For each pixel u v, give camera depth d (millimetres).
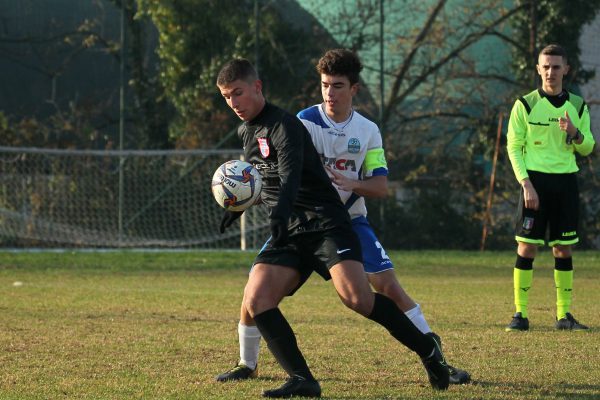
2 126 68000
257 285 14734
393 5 64438
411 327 14875
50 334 22219
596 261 49594
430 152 62438
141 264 48844
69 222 61844
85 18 73062
